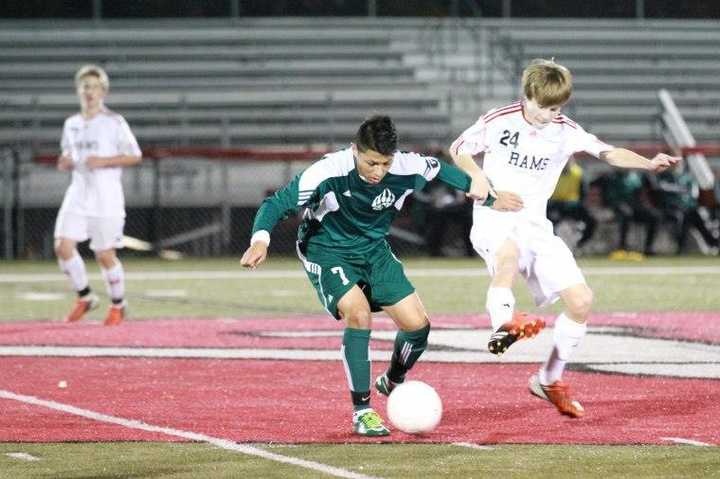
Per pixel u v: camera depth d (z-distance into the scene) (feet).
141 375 101.40
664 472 62.18
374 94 348.79
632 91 364.99
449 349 118.83
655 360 110.11
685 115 357.41
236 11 367.66
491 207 79.15
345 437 72.49
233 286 209.26
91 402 86.89
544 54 373.81
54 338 130.52
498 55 371.56
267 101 342.23
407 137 330.34
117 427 76.38
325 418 79.61
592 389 92.32
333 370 104.17
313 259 76.28
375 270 76.95
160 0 370.94
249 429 75.46
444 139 326.03
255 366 106.93
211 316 157.48
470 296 186.50
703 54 379.35
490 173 83.35
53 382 97.40
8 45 359.87
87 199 144.66
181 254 293.43
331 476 61.31
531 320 72.02
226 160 294.05
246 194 307.78
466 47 370.12
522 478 60.80
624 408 83.35
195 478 61.21
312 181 73.15
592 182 292.61
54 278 228.84
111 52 358.84
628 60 376.07
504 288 79.20
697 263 264.93
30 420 79.10
